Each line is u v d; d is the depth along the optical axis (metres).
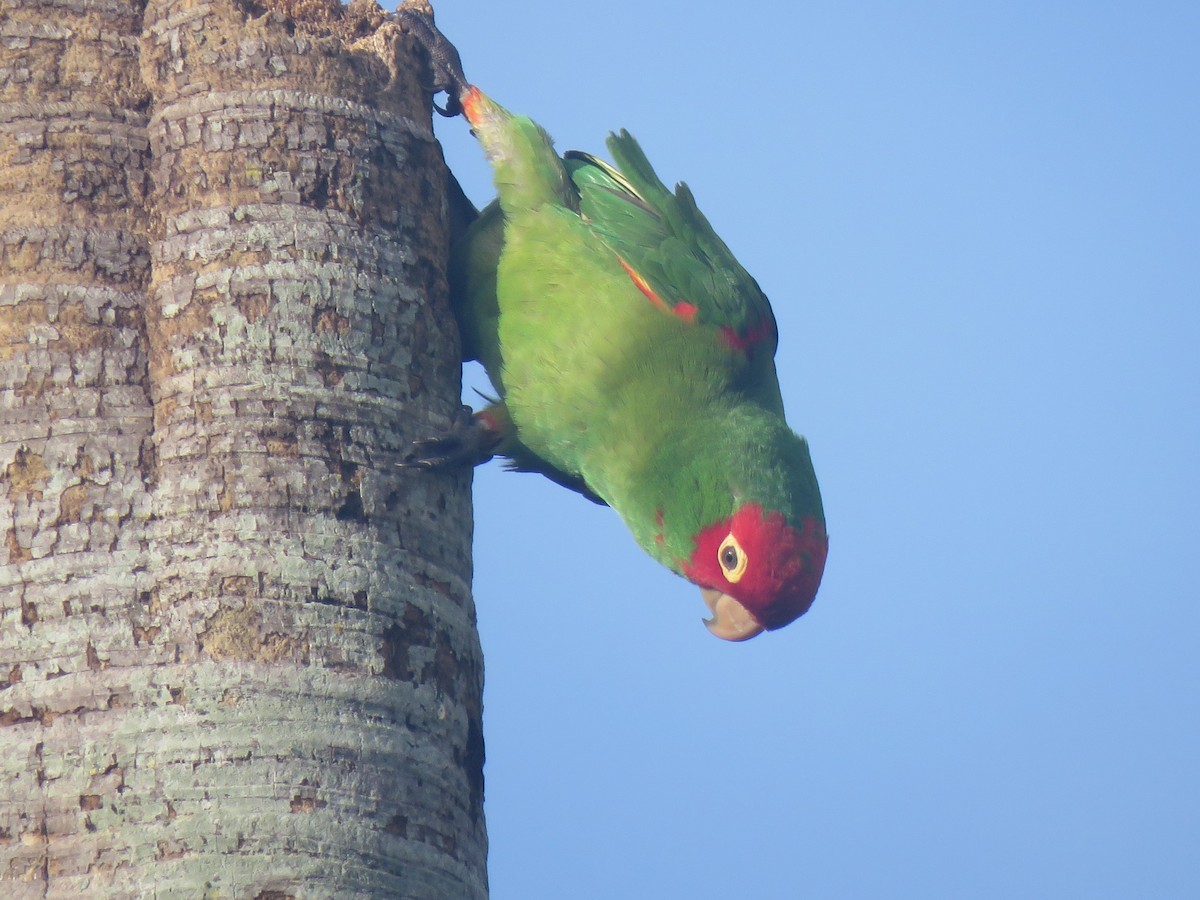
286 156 10.70
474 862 10.09
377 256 10.84
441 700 10.00
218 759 9.01
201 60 10.82
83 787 8.97
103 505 9.66
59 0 10.91
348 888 8.97
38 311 10.11
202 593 9.42
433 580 10.35
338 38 11.36
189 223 10.46
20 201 10.39
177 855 8.80
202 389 9.99
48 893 8.80
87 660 9.26
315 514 9.87
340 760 9.27
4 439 9.80
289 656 9.40
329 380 10.27
